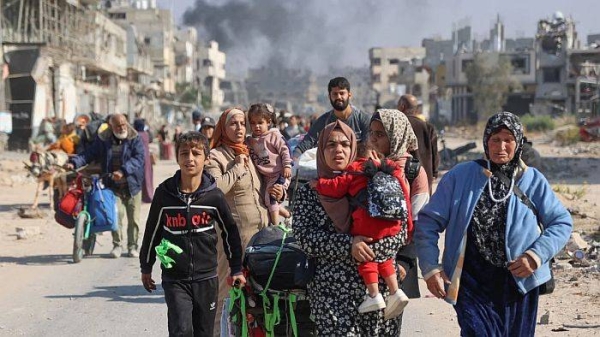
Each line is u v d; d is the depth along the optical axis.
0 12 46.34
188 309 5.93
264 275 5.54
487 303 5.07
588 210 17.72
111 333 8.16
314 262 5.18
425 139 8.91
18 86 46.38
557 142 57.69
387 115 5.56
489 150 5.14
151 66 88.31
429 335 7.96
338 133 5.12
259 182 7.57
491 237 5.09
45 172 18.48
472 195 5.13
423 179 5.52
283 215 7.83
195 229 5.95
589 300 9.30
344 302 5.07
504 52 101.94
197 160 5.92
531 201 5.12
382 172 5.07
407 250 5.43
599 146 49.41
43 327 8.45
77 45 57.47
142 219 18.03
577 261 11.59
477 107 98.94
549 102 100.38
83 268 11.91
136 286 10.54
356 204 5.01
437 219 5.20
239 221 7.38
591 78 81.56
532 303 5.12
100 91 65.38
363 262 5.01
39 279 11.07
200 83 147.00
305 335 5.64
